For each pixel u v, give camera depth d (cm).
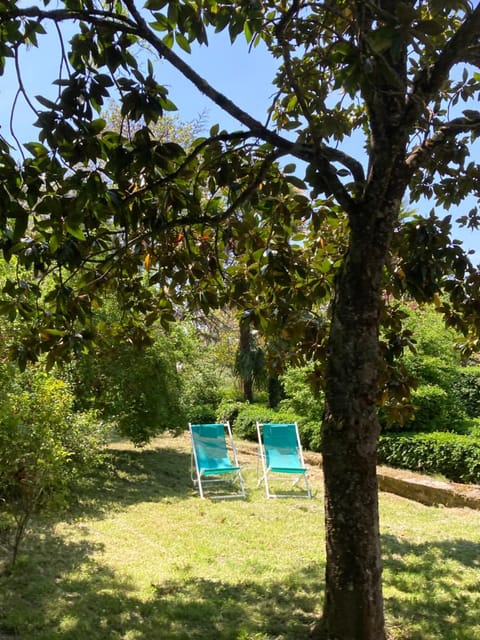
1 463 448
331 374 297
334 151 304
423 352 1036
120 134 271
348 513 287
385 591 434
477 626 362
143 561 500
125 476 895
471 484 852
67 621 364
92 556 505
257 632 342
